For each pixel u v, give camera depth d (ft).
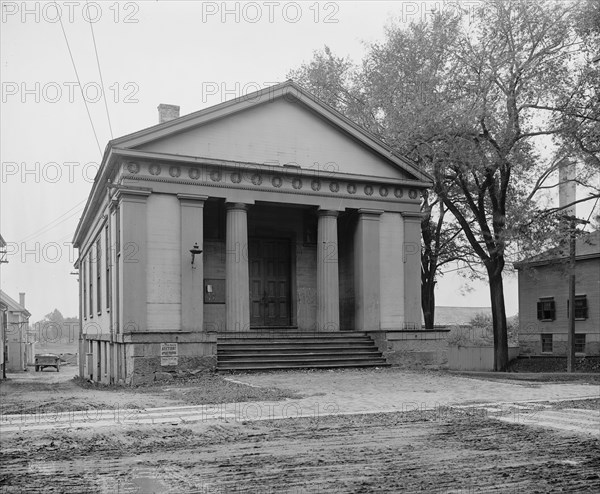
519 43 85.87
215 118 75.46
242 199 76.59
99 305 95.30
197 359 67.41
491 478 23.63
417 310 84.79
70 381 114.83
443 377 66.03
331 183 81.92
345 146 83.51
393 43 102.68
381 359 77.71
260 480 23.27
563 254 96.53
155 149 72.95
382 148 84.43
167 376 65.82
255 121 78.84
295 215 91.76
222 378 63.82
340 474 24.18
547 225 88.79
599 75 80.94
